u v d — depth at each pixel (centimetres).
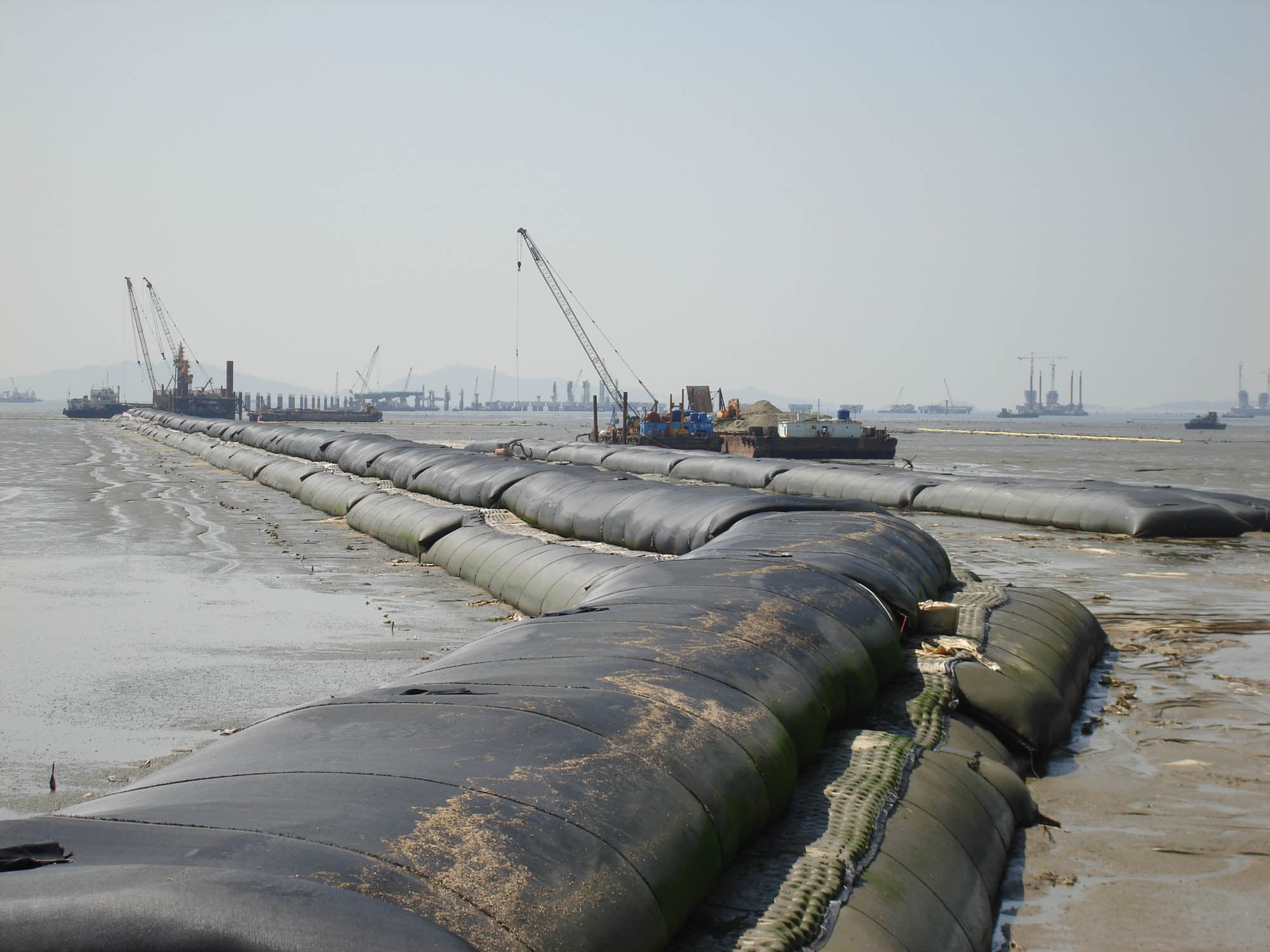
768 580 1056
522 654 816
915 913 654
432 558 2314
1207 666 1455
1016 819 892
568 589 1647
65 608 1812
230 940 378
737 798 658
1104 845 866
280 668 1395
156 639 1570
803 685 838
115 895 385
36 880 400
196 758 617
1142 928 732
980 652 1164
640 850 548
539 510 2342
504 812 517
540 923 462
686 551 1853
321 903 399
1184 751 1096
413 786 529
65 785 959
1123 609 1873
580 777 570
